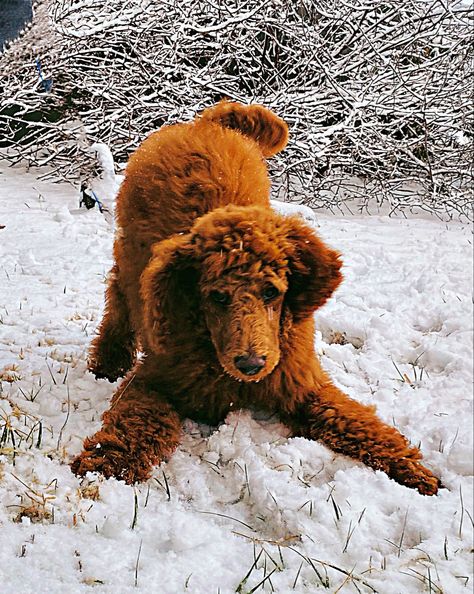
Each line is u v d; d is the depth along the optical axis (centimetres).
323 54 305
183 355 127
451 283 188
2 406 132
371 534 110
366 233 237
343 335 169
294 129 288
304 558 105
